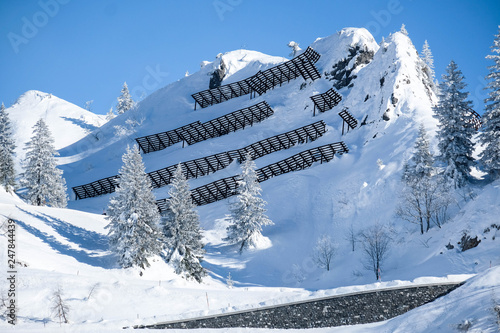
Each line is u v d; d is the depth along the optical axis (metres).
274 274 65.38
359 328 34.41
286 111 113.44
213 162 101.38
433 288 34.88
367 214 69.56
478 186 64.25
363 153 86.81
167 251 61.97
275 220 77.88
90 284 44.44
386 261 59.78
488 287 32.44
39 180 85.00
